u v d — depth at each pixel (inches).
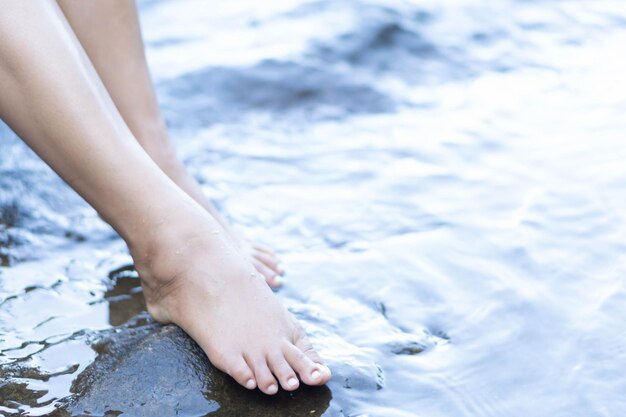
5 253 70.9
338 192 82.1
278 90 106.7
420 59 115.3
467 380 55.2
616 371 55.5
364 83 108.4
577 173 82.0
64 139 53.1
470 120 97.0
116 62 66.1
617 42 118.3
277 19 128.4
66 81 52.8
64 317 62.0
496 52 116.9
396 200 79.8
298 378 54.1
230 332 54.5
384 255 70.4
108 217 56.1
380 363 56.8
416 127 96.7
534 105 99.8
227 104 104.2
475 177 83.2
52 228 75.7
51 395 52.7
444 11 130.0
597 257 68.4
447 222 75.1
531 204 76.9
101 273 68.7
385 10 128.0
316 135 96.3
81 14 64.3
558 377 55.2
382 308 63.3
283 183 84.7
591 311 61.7
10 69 52.3
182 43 122.2
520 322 60.9
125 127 56.3
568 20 126.9
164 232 55.9
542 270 67.1
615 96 100.3
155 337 56.8
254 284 56.2
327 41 118.6
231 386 53.6
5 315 61.8
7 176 83.1
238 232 71.5
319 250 72.0
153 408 51.3
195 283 55.8
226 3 137.9
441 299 64.2
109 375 53.6
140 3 139.9
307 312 62.7
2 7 51.8
